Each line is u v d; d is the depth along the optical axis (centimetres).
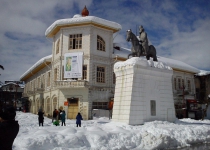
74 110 3070
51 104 3425
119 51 3628
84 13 3647
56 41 3512
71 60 3125
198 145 1269
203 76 4666
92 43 3203
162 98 1859
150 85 1800
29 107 5175
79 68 3083
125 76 1778
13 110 465
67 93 3119
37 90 4066
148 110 1748
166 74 1912
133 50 1914
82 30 3234
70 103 3105
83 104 3027
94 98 3083
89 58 3136
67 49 3238
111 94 3250
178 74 4347
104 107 3180
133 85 1691
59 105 3141
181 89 4234
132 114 1644
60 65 3231
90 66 3128
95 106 3092
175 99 4122
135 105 1673
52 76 3506
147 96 1762
